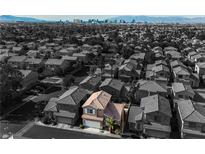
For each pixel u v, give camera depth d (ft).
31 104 131.03
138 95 138.41
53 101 119.65
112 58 237.86
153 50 276.41
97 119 105.40
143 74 195.42
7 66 140.87
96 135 100.37
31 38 376.48
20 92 145.59
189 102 112.57
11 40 343.67
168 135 99.25
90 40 349.41
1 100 124.57
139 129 103.55
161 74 175.11
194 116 97.35
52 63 203.10
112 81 147.54
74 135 99.66
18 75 145.79
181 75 169.27
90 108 107.04
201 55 238.27
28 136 97.71
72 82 164.76
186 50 279.69
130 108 114.32
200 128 95.76
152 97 118.73
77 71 208.85
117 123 103.81
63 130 104.32
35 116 116.67
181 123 101.09
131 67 187.11
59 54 254.88
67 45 310.04
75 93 120.78
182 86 140.36
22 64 206.28
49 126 107.45
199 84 176.86
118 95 137.90
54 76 190.70
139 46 300.81
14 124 108.27
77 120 114.21
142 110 111.24
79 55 241.14
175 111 122.31
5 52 242.99
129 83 170.19
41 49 270.67
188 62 226.79
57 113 111.65
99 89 142.61
